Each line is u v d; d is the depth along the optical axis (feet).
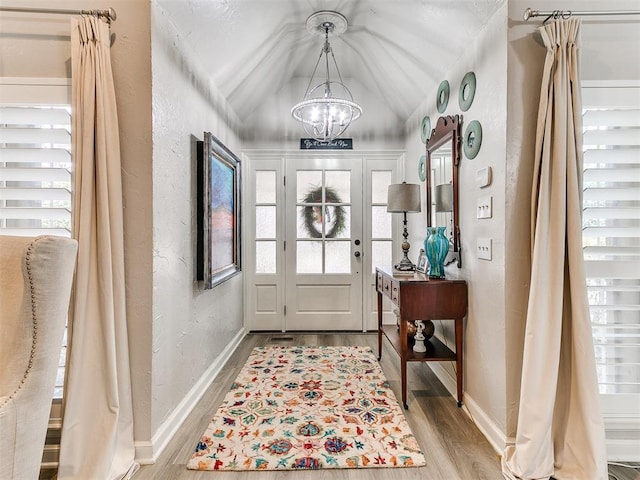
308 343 11.05
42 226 5.70
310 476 5.01
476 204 6.49
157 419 5.56
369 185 12.23
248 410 6.82
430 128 9.33
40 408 3.46
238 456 5.41
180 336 6.45
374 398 7.31
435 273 7.37
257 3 7.13
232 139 10.44
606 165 5.82
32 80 5.42
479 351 6.40
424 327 7.86
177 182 6.33
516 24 5.42
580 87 5.17
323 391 7.64
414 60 8.59
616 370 5.78
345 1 7.79
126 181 5.35
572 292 5.02
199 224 7.32
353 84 12.16
